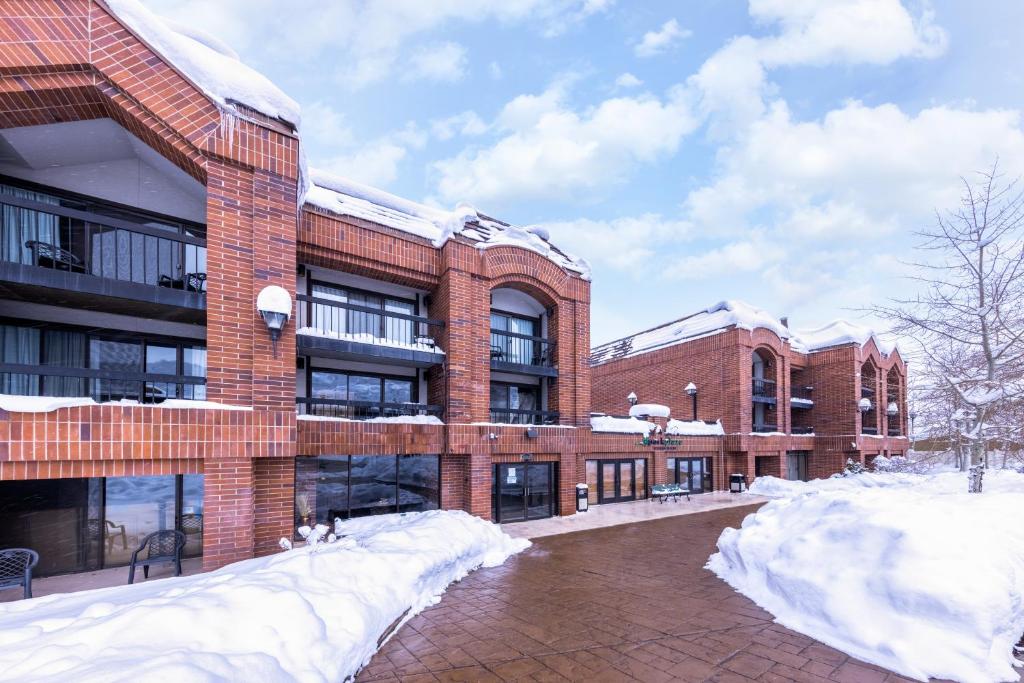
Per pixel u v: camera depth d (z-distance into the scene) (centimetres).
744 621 633
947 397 1009
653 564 923
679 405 2419
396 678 486
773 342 2342
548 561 948
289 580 550
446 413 1202
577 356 1548
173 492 886
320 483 1052
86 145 824
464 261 1262
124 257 883
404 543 797
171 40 776
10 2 683
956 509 666
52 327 836
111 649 363
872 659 515
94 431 662
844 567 617
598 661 521
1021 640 547
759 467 2341
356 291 1207
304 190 974
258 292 816
